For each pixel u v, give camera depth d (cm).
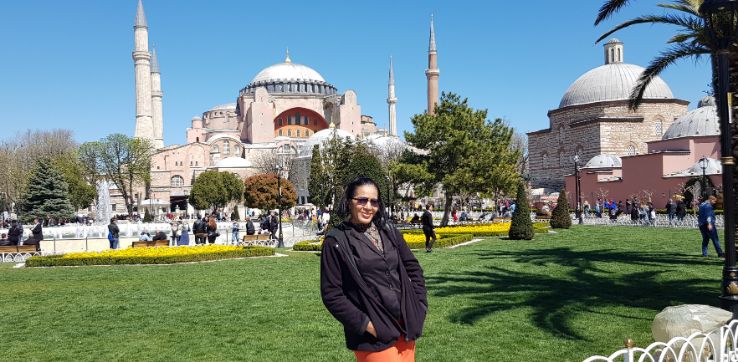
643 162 4803
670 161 4597
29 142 7712
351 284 408
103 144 7281
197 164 10419
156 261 2033
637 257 1723
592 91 6825
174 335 902
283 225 4603
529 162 7475
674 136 5200
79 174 6862
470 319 934
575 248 2102
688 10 1452
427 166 3447
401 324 408
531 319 923
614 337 803
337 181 3653
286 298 1205
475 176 3409
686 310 577
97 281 1600
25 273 1862
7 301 1280
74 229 4506
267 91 11725
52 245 2684
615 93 6669
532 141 7419
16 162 6775
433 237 2188
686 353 539
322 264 415
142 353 801
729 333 590
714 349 547
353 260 407
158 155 10100
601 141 6316
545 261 1694
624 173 5056
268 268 1800
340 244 411
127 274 1748
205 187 7356
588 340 792
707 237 1706
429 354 745
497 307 1020
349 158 3706
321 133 9306
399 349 406
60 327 985
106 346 847
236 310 1087
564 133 6938
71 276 1736
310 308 1085
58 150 7400
